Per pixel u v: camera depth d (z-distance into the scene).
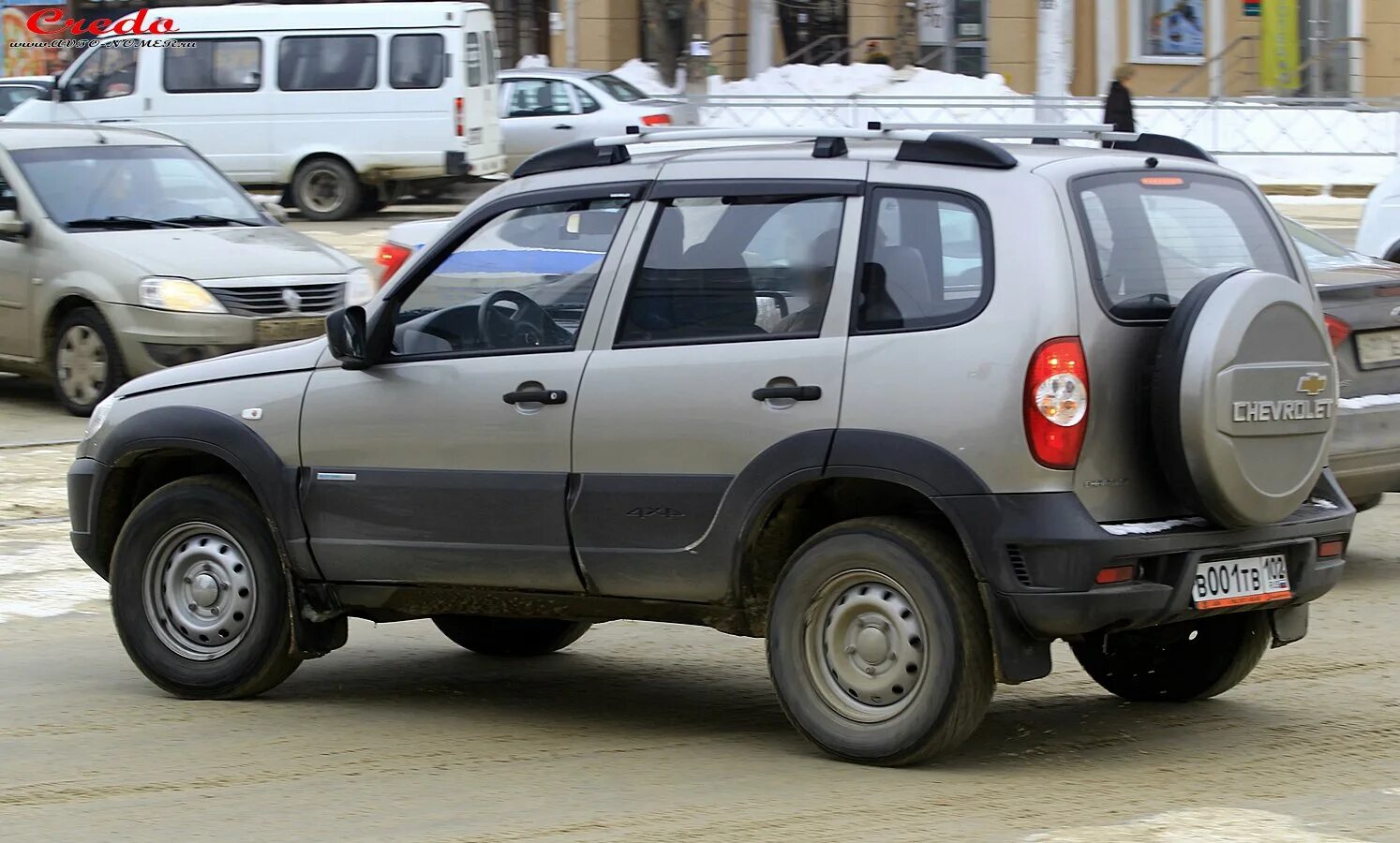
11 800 10.26
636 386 10.97
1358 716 12.02
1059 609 9.87
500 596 11.70
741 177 11.02
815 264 10.61
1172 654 12.17
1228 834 9.39
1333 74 60.50
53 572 17.00
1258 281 10.27
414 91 46.62
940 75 55.84
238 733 11.75
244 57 47.31
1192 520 10.42
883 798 10.06
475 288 11.75
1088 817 9.70
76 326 24.86
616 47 59.03
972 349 10.03
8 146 26.11
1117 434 10.11
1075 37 60.72
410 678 13.46
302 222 47.25
